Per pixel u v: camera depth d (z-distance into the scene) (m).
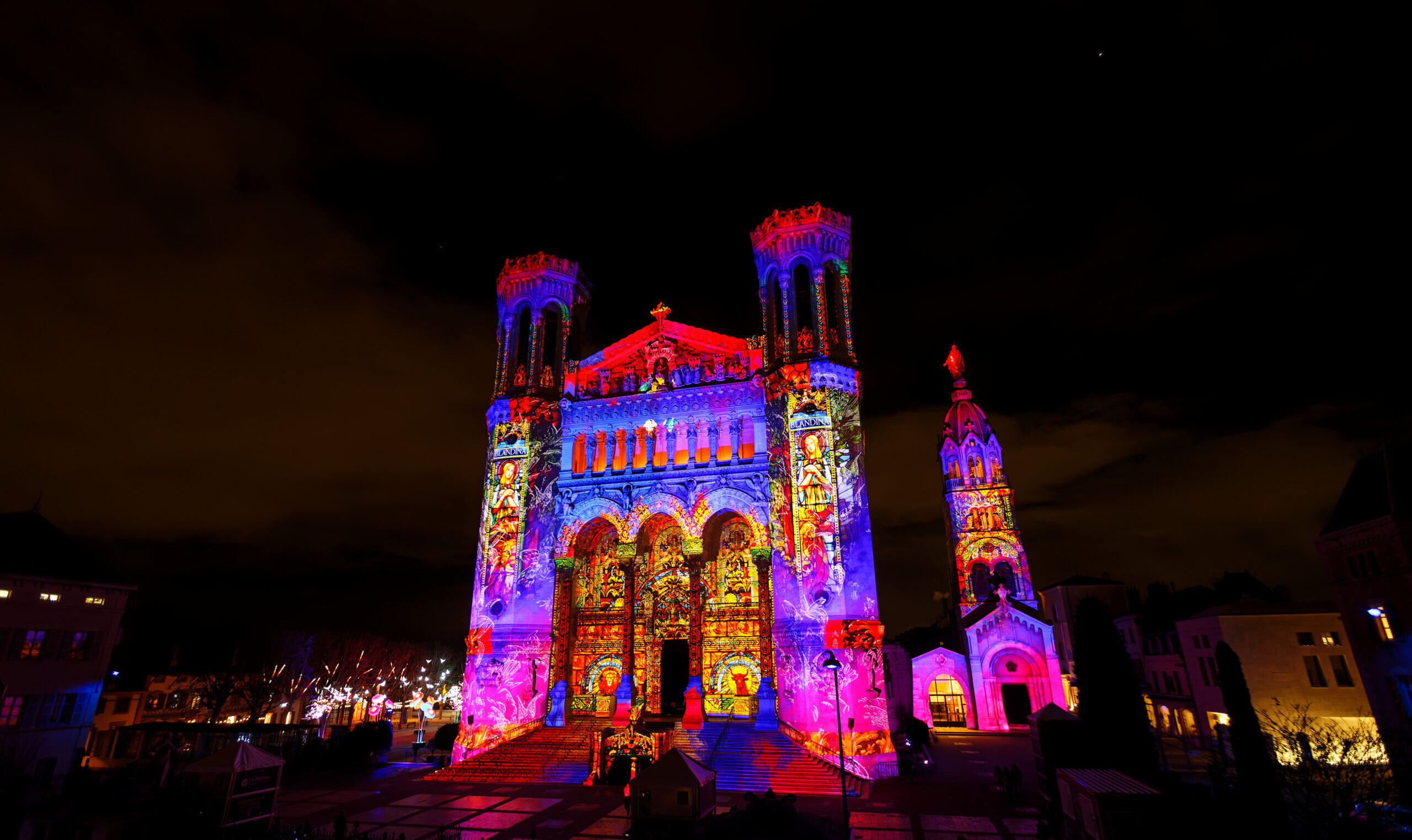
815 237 56.59
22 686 43.06
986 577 86.50
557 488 56.44
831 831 27.39
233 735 53.41
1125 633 71.56
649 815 29.73
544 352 60.66
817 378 52.09
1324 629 51.00
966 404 95.62
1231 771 33.94
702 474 54.50
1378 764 26.23
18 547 45.56
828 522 48.59
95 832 26.16
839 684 44.47
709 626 53.88
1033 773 47.75
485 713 50.75
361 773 48.97
